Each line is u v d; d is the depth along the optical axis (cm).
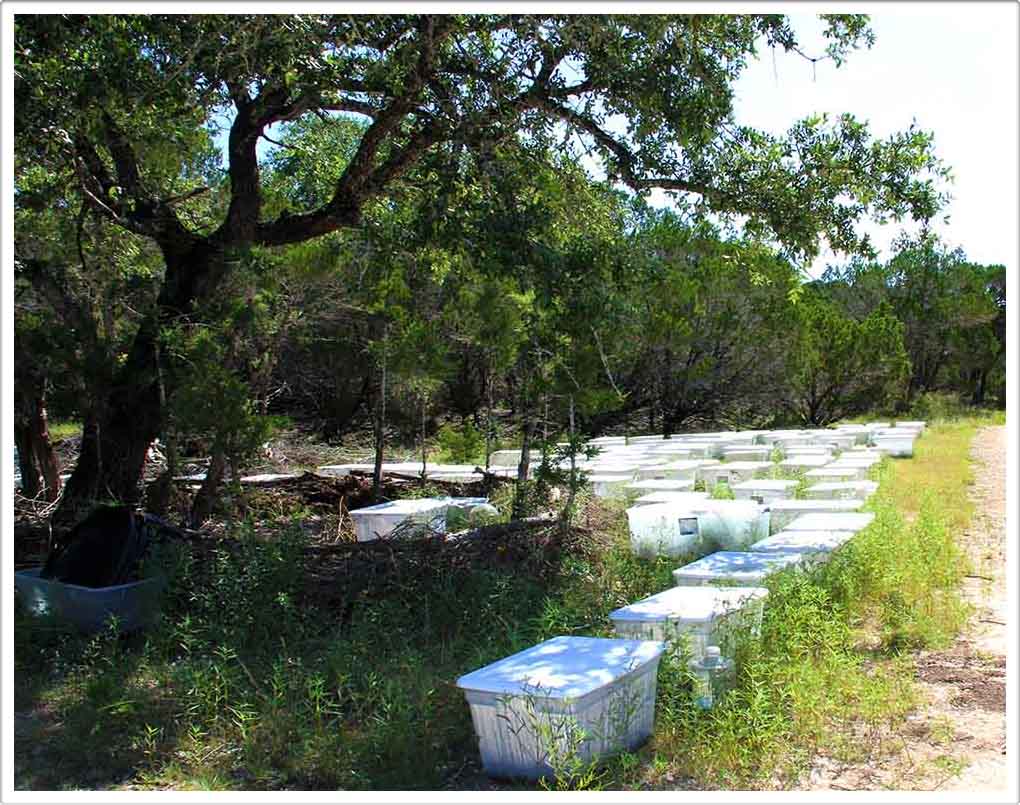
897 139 947
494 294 1046
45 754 508
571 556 828
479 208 898
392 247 1075
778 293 2583
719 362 2736
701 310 2534
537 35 859
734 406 2981
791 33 894
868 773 459
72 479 958
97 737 519
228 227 1010
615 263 929
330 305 1623
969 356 3844
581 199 1030
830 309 3152
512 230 867
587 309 893
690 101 863
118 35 772
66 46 767
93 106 796
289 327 1275
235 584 682
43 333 895
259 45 771
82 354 922
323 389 2253
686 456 1695
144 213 1032
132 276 1104
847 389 3072
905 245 966
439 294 1316
